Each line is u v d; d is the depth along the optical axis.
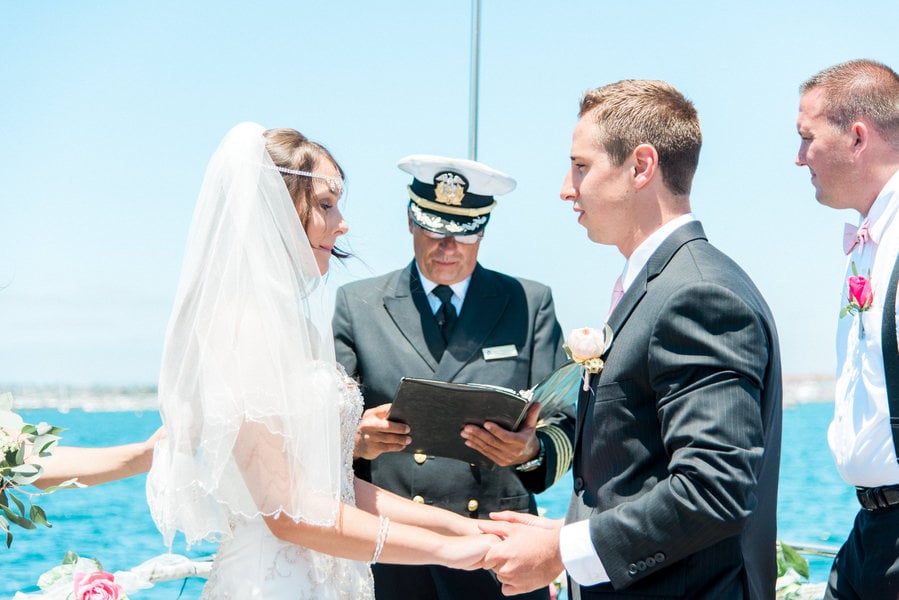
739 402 1.96
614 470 2.17
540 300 3.44
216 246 2.23
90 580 2.72
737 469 1.93
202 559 3.36
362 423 2.92
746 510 1.94
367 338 3.32
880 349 2.34
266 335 2.19
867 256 2.47
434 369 3.26
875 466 2.36
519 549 2.21
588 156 2.26
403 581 3.15
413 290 3.37
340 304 3.42
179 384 2.21
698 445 1.95
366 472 3.26
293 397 2.20
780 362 2.20
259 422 2.16
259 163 2.31
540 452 3.17
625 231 2.26
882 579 2.35
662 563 2.02
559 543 2.14
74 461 2.74
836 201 2.53
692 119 2.25
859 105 2.43
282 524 2.25
